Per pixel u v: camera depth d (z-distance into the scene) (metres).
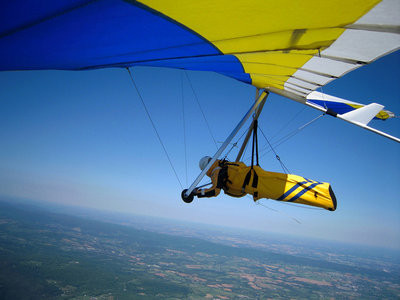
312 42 2.32
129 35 1.97
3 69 3.04
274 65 3.35
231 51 2.57
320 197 3.79
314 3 1.50
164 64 3.43
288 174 4.01
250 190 4.04
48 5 1.28
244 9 1.58
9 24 1.56
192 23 1.79
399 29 1.85
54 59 2.59
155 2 1.40
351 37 2.12
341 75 3.19
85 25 1.67
